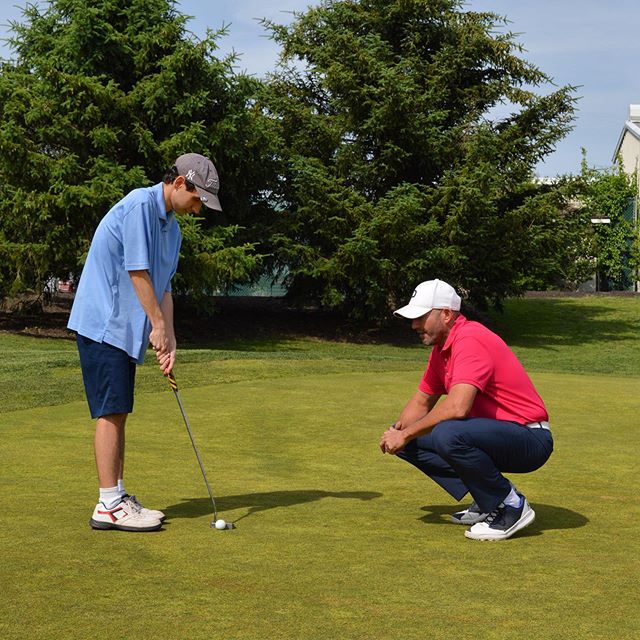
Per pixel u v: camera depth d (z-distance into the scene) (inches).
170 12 799.7
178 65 757.3
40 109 721.0
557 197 926.4
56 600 122.9
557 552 153.3
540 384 415.5
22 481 205.6
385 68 856.9
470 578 136.1
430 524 173.3
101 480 163.3
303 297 951.6
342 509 185.5
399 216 832.9
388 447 170.7
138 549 149.6
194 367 475.2
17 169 726.5
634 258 1323.8
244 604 122.2
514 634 112.2
